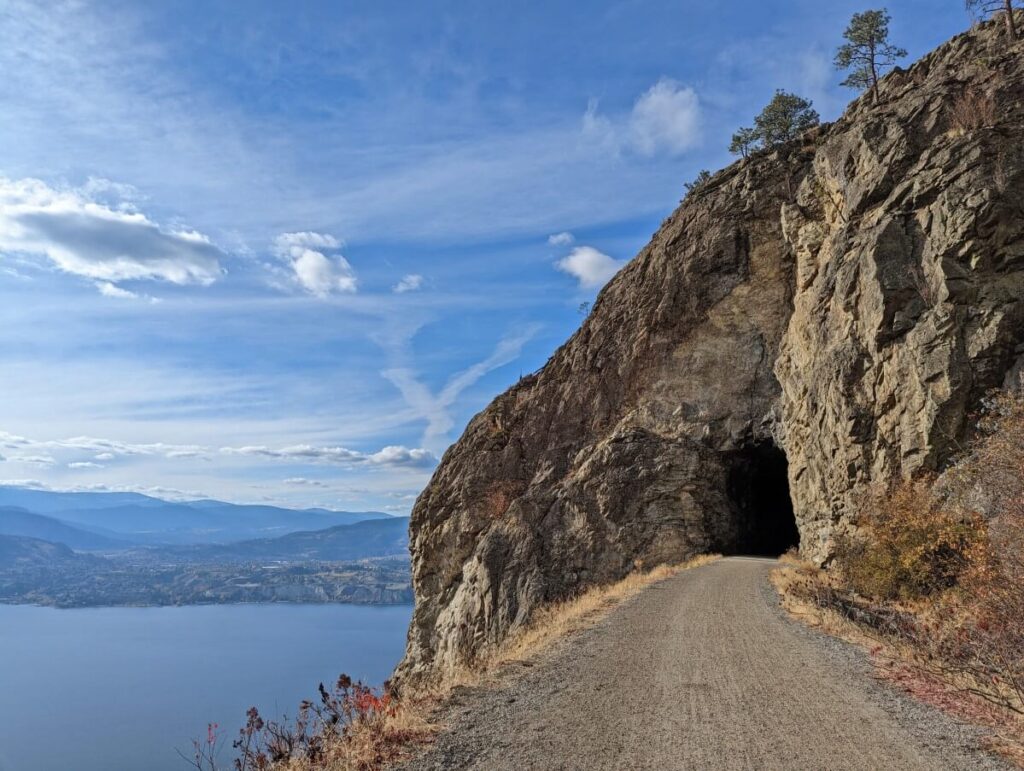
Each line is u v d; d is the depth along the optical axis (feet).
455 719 26.03
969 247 79.87
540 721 25.05
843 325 97.91
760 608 54.24
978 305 77.41
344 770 20.40
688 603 57.67
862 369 91.76
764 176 165.17
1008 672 24.94
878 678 30.45
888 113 113.80
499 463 183.83
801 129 188.14
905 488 71.67
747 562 110.83
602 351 182.29
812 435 106.01
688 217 179.63
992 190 79.82
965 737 21.97
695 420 153.07
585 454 164.76
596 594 69.46
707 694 28.12
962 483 59.67
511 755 21.47
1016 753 20.35
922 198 90.38
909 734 22.43
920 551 58.65
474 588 152.05
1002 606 27.99
